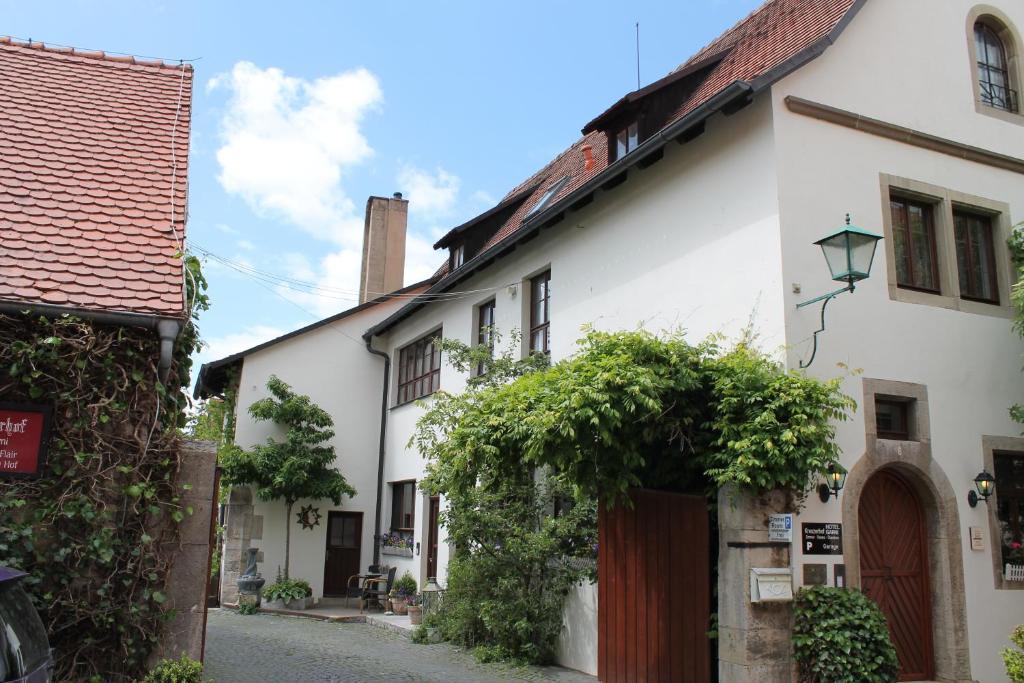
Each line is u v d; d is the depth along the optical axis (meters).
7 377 6.35
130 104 8.96
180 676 6.23
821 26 9.77
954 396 9.33
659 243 10.54
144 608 6.39
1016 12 11.12
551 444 8.23
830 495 8.34
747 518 7.97
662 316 10.32
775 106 8.97
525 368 12.50
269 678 9.82
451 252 18.89
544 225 12.93
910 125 9.83
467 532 12.05
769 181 8.88
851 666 7.67
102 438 6.46
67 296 6.47
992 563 9.13
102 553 6.25
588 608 10.91
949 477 9.06
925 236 9.87
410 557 17.27
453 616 12.80
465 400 12.66
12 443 6.21
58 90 8.87
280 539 18.17
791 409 7.76
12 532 6.06
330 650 12.19
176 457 6.72
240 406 18.47
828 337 8.66
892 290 9.23
